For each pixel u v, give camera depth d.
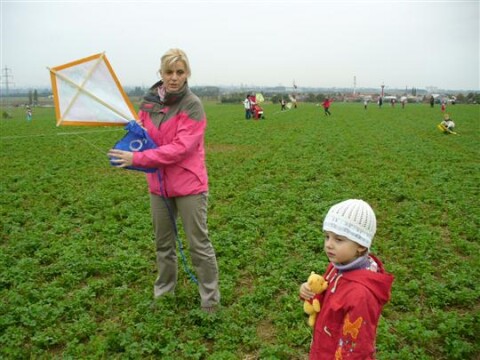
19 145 23.94
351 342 3.07
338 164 16.78
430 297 6.32
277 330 5.57
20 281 6.89
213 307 5.81
